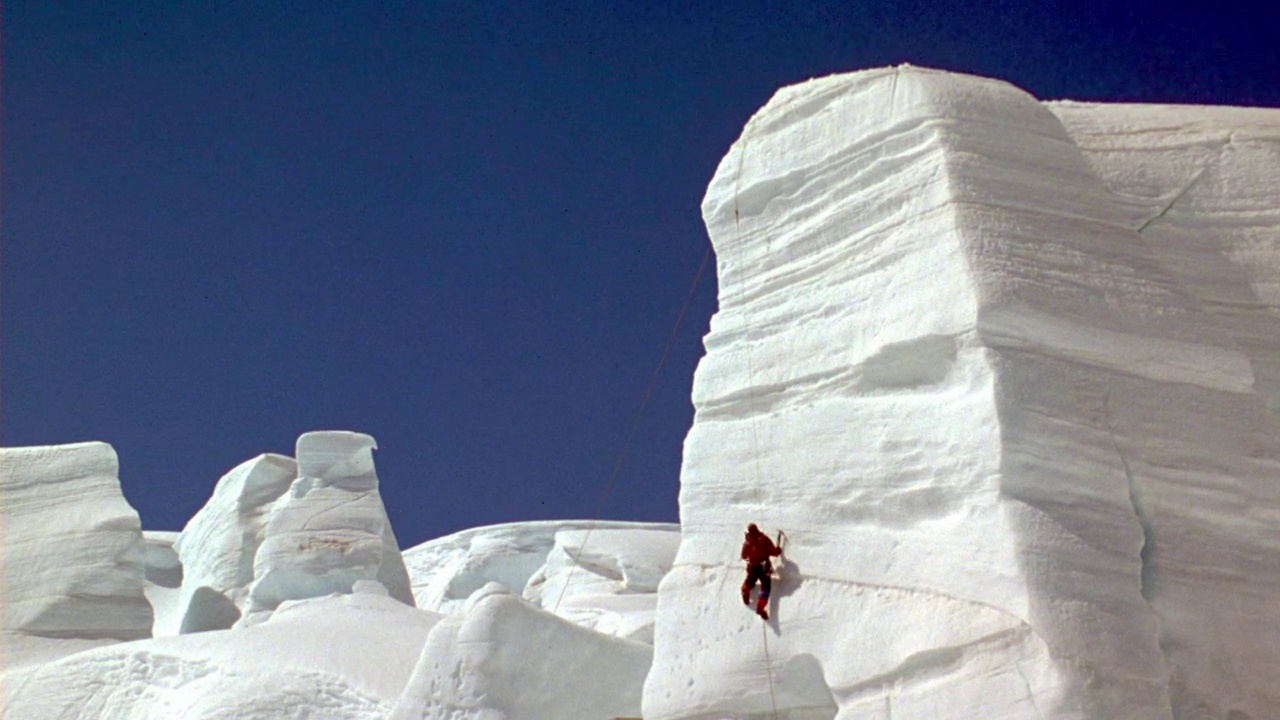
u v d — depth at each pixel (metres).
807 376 17.23
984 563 14.24
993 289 15.02
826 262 17.47
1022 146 16.47
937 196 16.08
